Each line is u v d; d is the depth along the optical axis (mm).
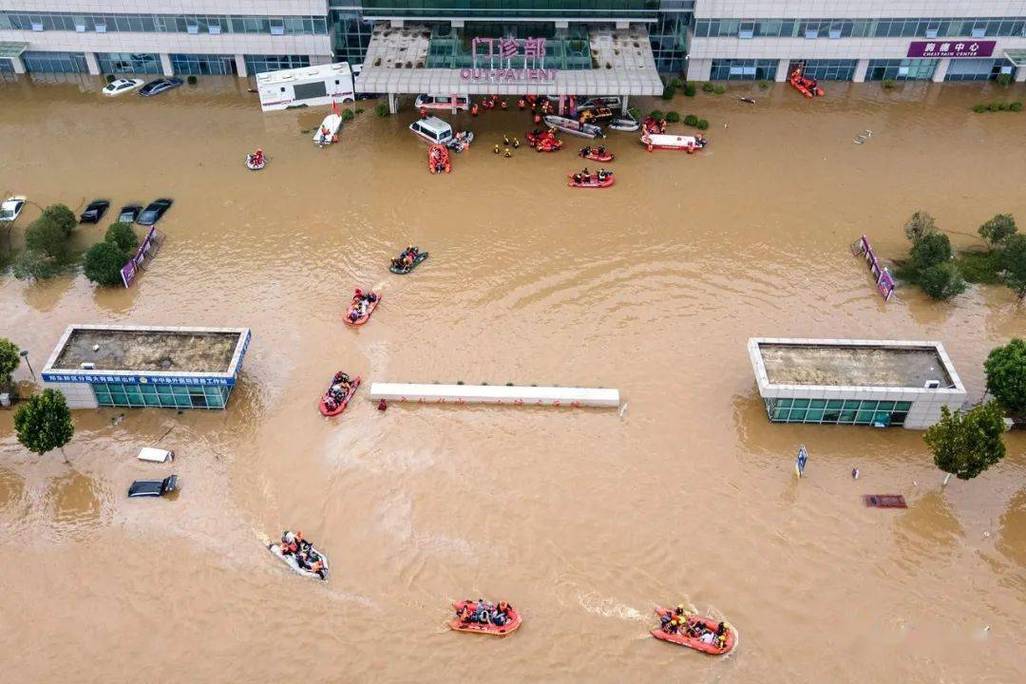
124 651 49531
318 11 99438
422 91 91188
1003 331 70438
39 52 105312
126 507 57188
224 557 54219
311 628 50562
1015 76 105750
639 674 48469
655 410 63812
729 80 106188
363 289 74688
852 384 60938
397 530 55719
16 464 59750
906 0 98375
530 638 50062
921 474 59250
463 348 68812
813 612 51312
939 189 87438
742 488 58375
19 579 53062
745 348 68812
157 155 93000
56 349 63406
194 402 63719
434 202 85812
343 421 62938
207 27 101688
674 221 83062
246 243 80188
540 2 97438
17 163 91312
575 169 90750
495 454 60625
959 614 51188
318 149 94188
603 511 56906
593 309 72625
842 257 78562
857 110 101188
